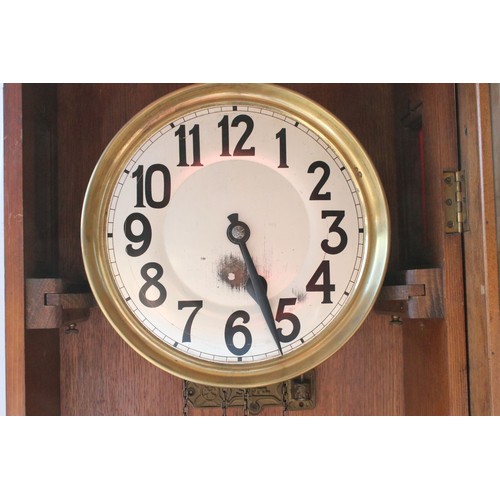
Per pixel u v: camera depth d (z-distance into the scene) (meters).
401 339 0.60
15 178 0.51
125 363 0.59
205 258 0.52
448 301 0.53
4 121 0.52
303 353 0.51
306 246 0.52
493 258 0.50
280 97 0.52
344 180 0.52
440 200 0.53
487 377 0.50
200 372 0.51
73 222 0.59
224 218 0.52
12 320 0.51
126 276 0.51
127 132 0.52
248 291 0.52
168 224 0.52
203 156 0.52
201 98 0.52
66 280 0.54
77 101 0.60
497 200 0.51
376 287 0.51
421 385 0.57
